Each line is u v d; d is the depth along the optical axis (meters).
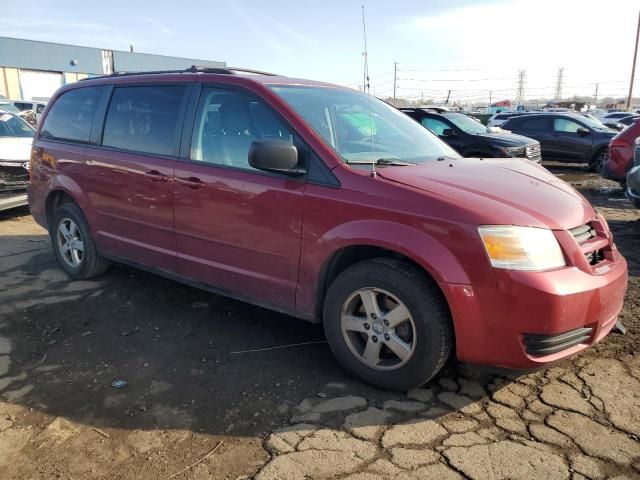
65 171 4.87
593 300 2.81
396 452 2.59
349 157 3.35
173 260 4.10
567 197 3.26
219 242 3.72
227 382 3.26
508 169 3.68
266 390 3.17
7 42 45.59
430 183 3.05
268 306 3.60
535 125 14.42
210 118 3.83
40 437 2.74
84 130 4.77
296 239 3.30
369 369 3.14
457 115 11.91
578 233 2.99
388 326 3.03
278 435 2.74
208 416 2.92
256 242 3.51
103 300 4.57
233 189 3.55
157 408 2.99
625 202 8.97
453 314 2.82
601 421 2.80
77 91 5.00
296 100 3.64
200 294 4.69
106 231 4.62
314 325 4.07
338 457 2.56
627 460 2.50
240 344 3.76
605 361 3.40
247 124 3.63
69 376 3.34
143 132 4.25
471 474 2.43
